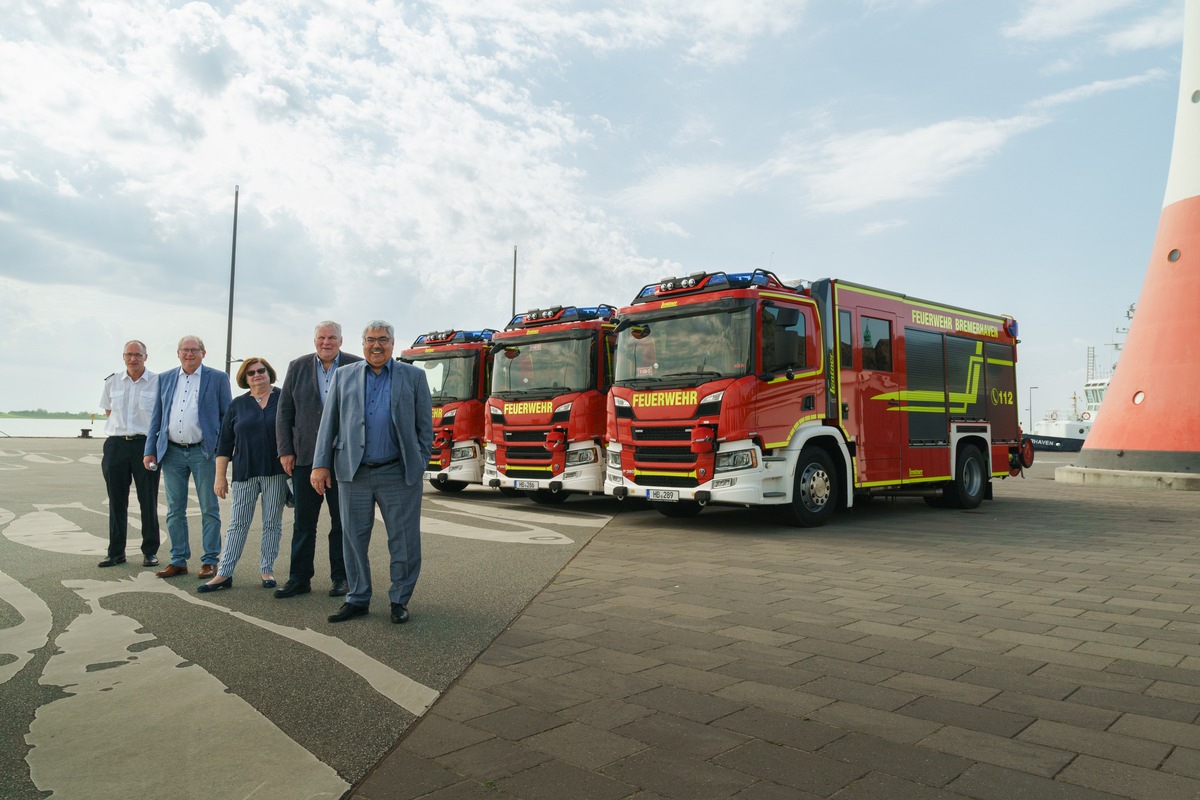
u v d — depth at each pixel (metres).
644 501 15.00
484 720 3.84
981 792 3.09
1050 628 5.56
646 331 11.16
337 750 3.50
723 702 4.09
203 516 7.56
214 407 7.64
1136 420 19.92
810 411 10.92
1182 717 3.88
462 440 15.28
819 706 4.03
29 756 3.45
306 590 6.77
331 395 6.04
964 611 6.07
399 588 5.83
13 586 7.02
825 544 9.59
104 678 4.49
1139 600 6.46
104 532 10.34
